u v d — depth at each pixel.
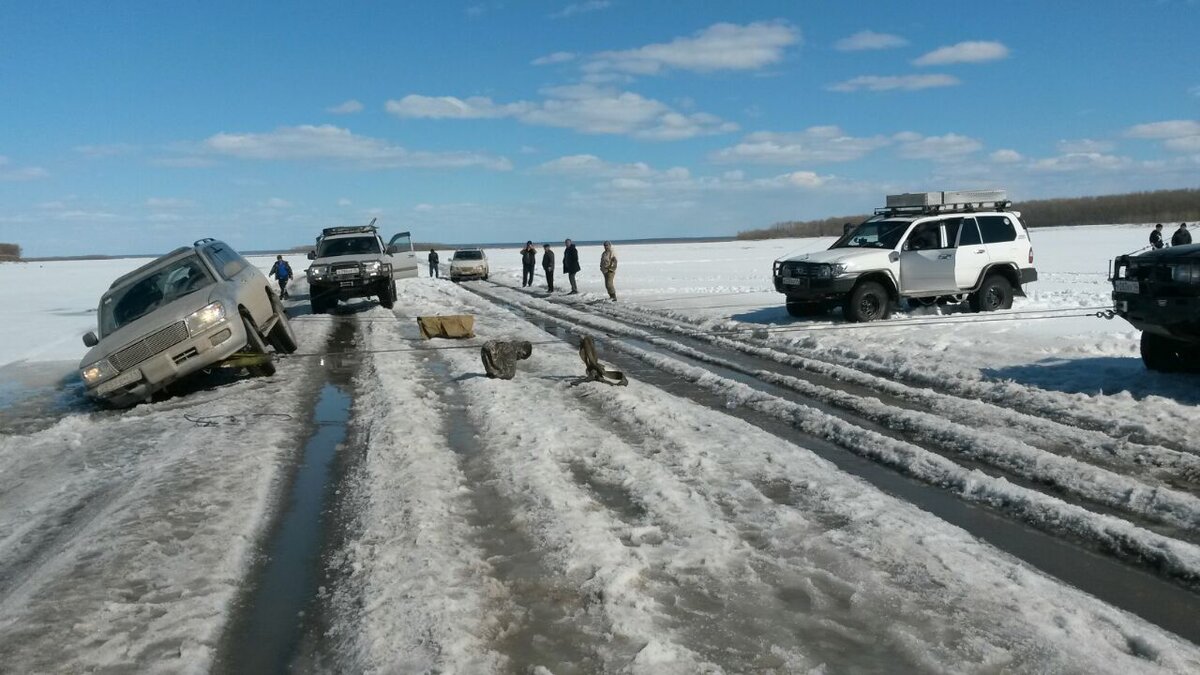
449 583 4.38
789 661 3.55
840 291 14.66
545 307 22.00
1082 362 9.94
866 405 8.34
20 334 19.52
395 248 23.62
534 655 3.65
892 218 16.05
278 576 4.69
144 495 6.14
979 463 6.46
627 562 4.58
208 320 10.73
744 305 19.47
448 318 15.55
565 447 7.02
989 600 4.07
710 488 5.87
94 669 3.65
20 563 5.13
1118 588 4.25
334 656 3.74
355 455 7.27
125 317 11.40
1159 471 6.05
